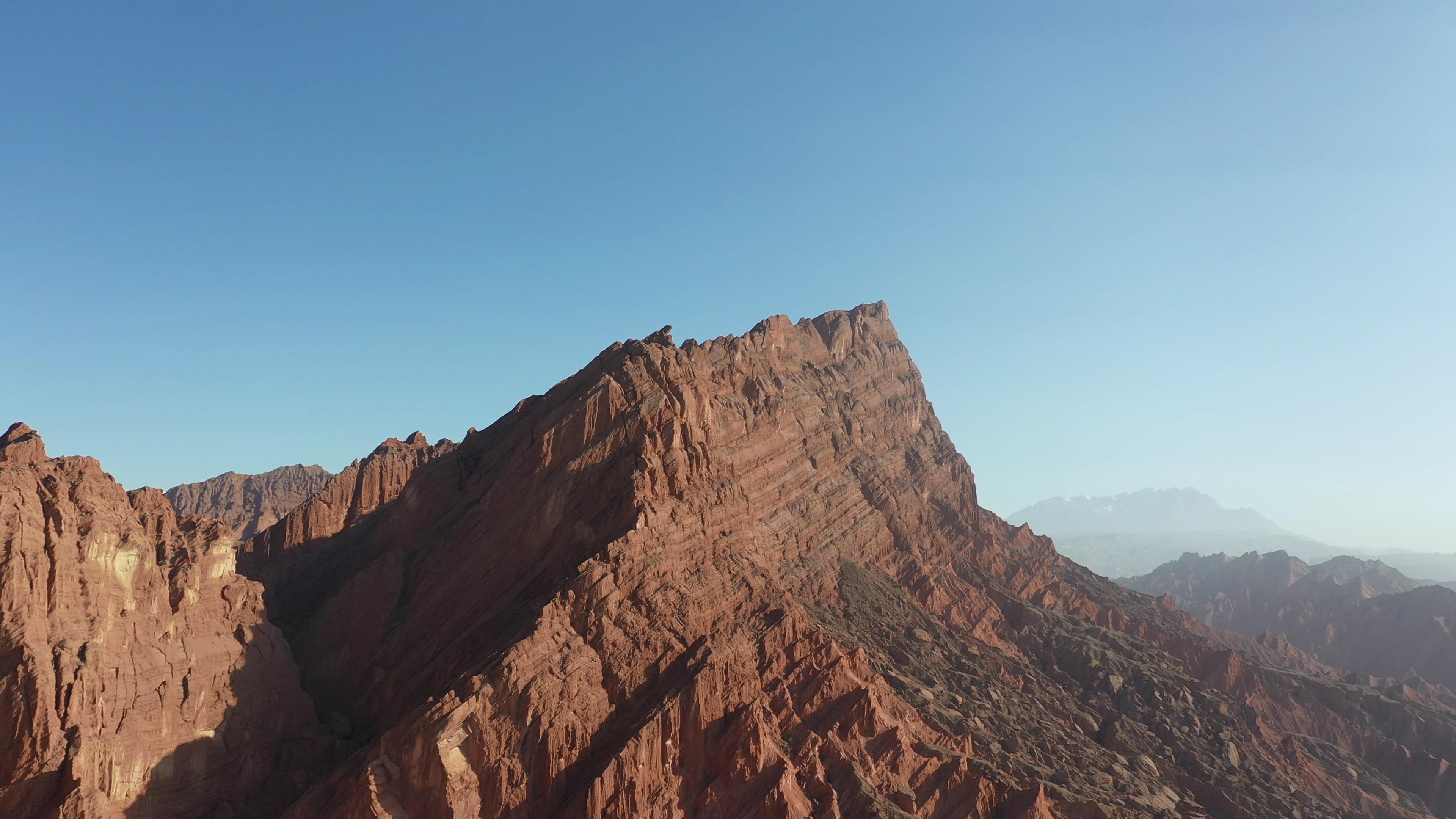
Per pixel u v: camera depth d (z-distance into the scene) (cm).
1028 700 12788
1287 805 11488
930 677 12044
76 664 7475
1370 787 13200
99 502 8569
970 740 10150
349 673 10556
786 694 9412
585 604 9025
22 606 7512
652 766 8225
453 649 9569
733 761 8481
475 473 12150
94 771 7256
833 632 11781
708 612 9775
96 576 8144
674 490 10575
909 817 8306
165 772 7912
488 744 7912
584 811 7675
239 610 9512
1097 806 9312
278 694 9300
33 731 7069
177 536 9475
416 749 7744
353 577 11331
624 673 8844
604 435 10781
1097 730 12850
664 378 11494
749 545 11106
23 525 7781
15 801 6862
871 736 9375
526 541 10319
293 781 8506
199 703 8431
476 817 7650
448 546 10888
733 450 13175
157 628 8575
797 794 8331
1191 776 12062
